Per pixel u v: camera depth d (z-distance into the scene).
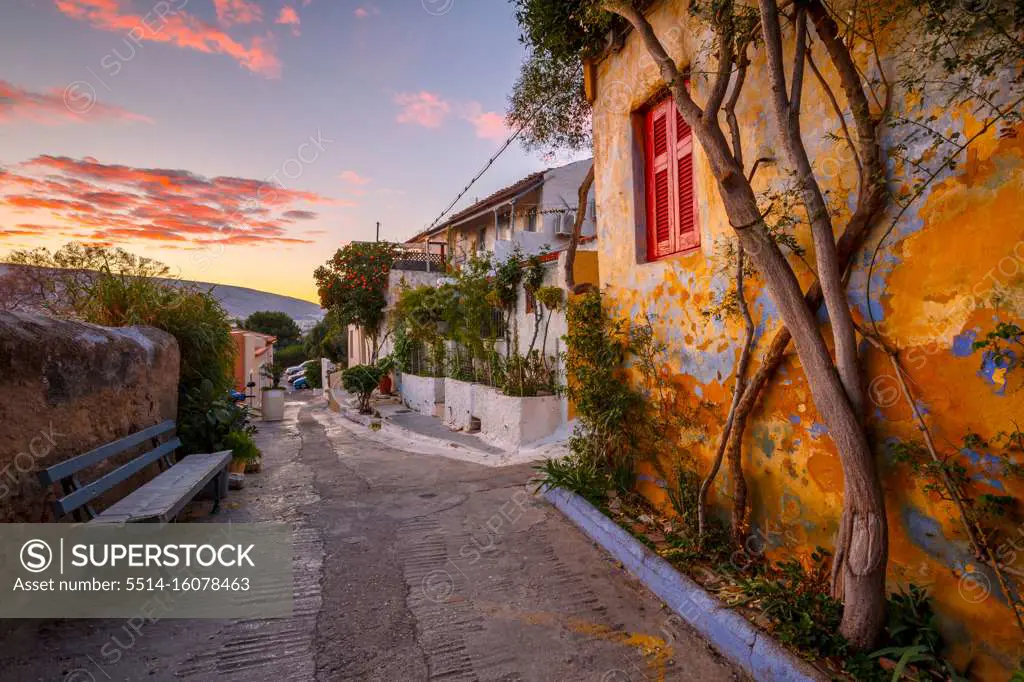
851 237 3.01
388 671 3.02
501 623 3.54
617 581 4.14
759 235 3.15
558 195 16.62
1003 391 2.39
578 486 5.73
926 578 2.72
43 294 5.81
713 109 3.36
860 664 2.66
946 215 2.61
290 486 6.94
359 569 4.36
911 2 2.68
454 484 6.92
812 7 3.17
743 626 3.13
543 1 5.76
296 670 3.02
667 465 5.06
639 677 2.97
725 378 4.23
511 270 10.46
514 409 8.99
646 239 5.54
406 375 16.33
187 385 6.86
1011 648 2.38
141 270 6.46
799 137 3.01
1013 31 2.33
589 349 6.01
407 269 20.22
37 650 3.14
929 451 2.65
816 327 3.01
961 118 2.54
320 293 19.97
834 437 2.90
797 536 3.55
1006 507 2.38
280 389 15.65
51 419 3.82
